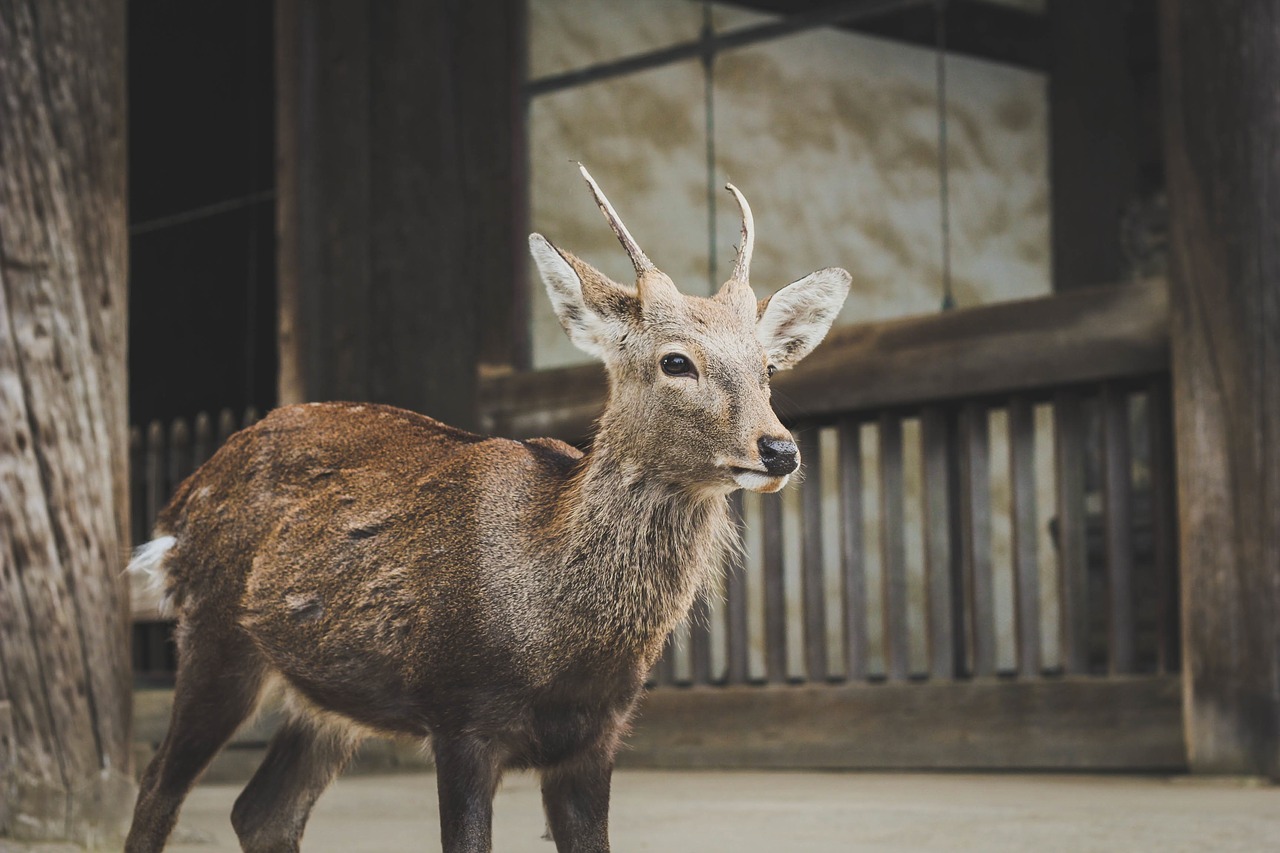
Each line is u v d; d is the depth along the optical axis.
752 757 10.54
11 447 6.02
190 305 14.14
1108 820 6.85
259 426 5.20
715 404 4.33
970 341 9.86
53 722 6.00
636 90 13.03
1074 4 14.41
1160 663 9.27
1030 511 9.88
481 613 4.37
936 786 8.80
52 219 6.25
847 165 13.90
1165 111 8.93
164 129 14.38
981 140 14.48
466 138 12.29
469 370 12.10
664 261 13.09
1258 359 8.43
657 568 4.45
